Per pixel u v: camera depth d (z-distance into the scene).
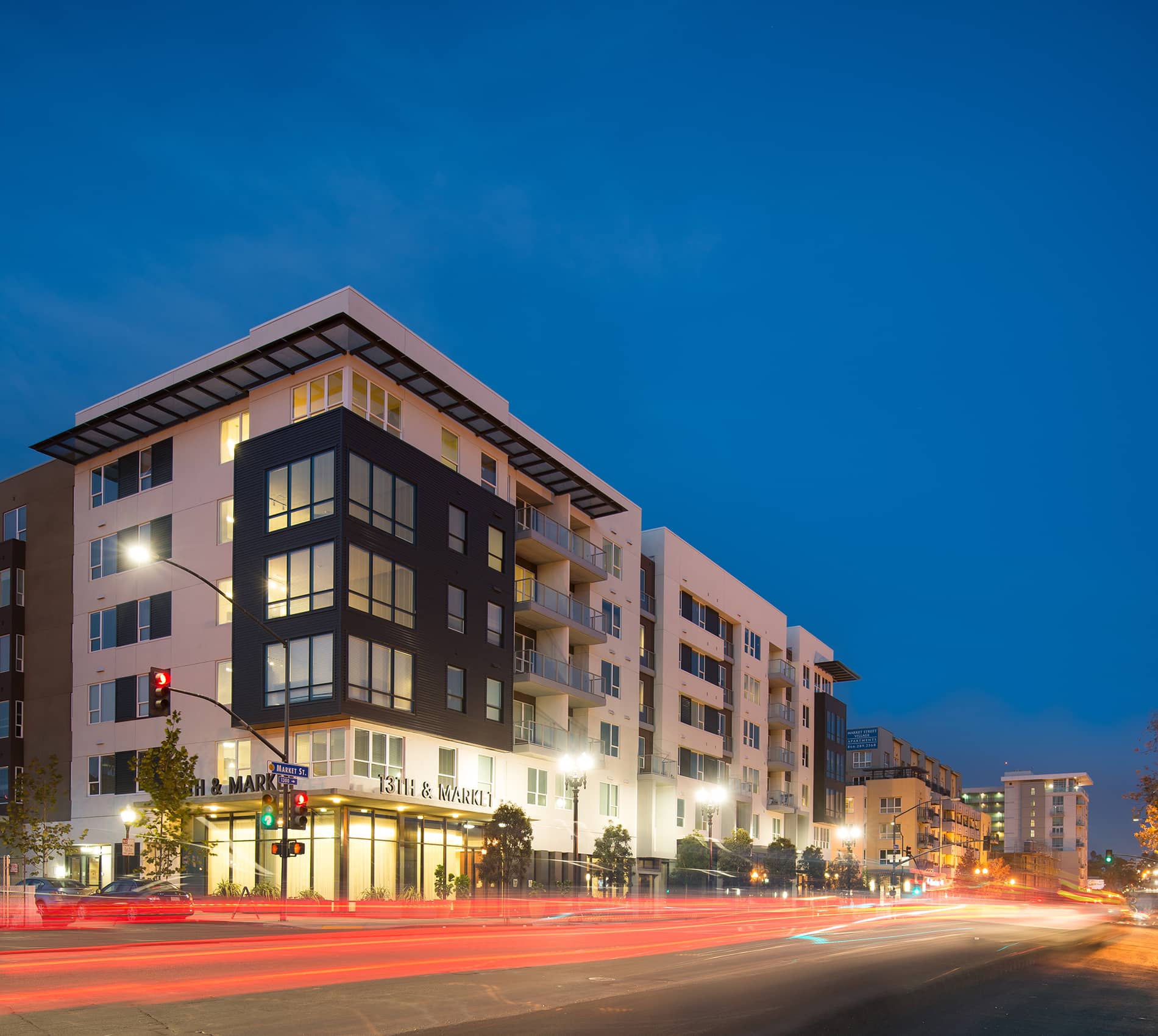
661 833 59.34
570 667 50.94
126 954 19.77
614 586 57.28
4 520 52.50
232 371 41.59
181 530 44.19
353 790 36.66
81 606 47.81
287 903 33.72
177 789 37.12
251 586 40.19
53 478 50.59
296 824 31.30
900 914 64.50
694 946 25.30
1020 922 52.44
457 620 43.69
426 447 43.69
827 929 37.03
